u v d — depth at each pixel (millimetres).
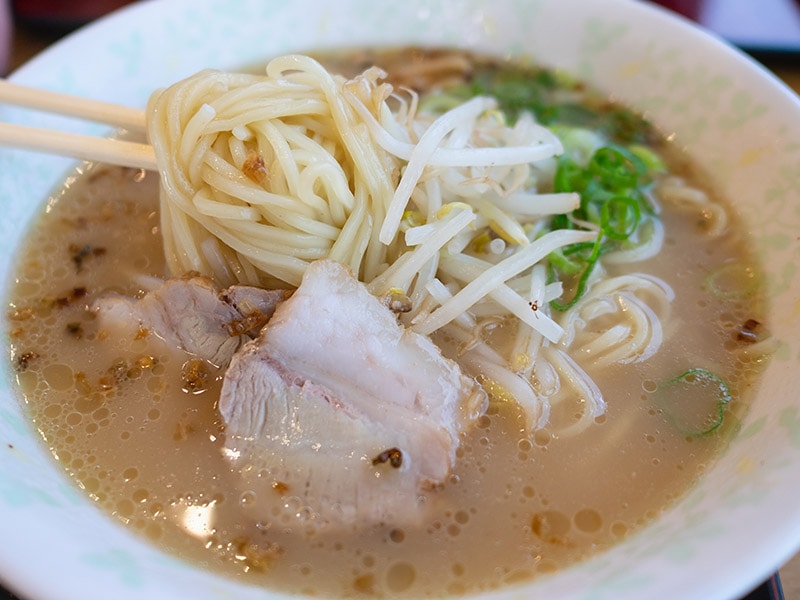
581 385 162
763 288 173
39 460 139
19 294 177
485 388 161
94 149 171
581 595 107
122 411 154
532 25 240
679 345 169
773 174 185
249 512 138
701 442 148
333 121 169
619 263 189
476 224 177
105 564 108
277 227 165
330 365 152
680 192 202
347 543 135
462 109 181
